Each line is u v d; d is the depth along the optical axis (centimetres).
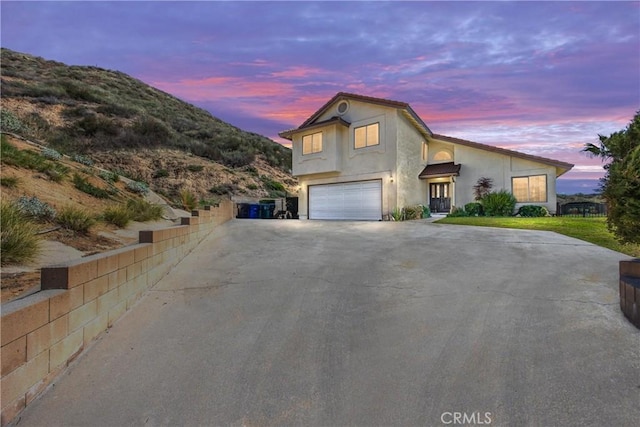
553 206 1688
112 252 413
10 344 228
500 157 1839
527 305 442
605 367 292
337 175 1986
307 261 718
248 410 251
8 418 225
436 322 399
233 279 582
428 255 764
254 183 3152
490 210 1747
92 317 343
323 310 445
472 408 249
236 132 4938
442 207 2055
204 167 2989
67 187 938
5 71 3375
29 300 261
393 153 1744
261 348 344
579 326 371
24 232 491
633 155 428
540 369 293
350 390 274
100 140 2730
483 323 392
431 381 282
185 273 614
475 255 754
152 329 384
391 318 416
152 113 3981
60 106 2953
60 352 286
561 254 751
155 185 2509
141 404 256
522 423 233
